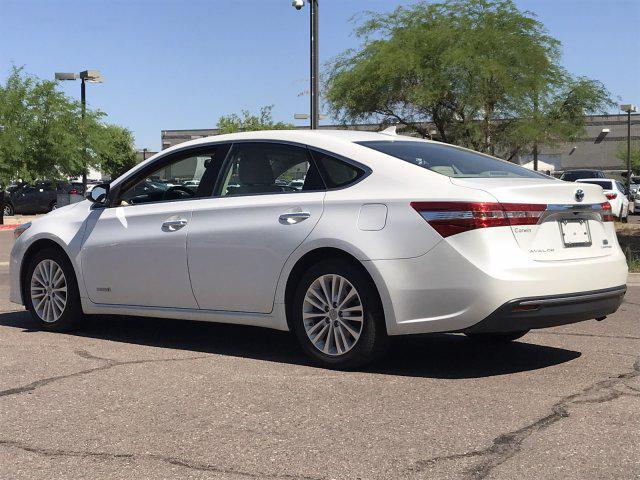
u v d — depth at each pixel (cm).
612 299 555
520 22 2475
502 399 475
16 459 379
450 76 2386
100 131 3719
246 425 427
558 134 2681
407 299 516
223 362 580
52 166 3600
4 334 700
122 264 658
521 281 499
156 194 662
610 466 362
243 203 598
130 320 774
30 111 3475
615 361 582
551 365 569
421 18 2495
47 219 726
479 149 2555
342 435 409
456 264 500
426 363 576
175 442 401
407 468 362
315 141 587
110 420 438
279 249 567
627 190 3709
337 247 539
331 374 541
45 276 718
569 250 535
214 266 602
